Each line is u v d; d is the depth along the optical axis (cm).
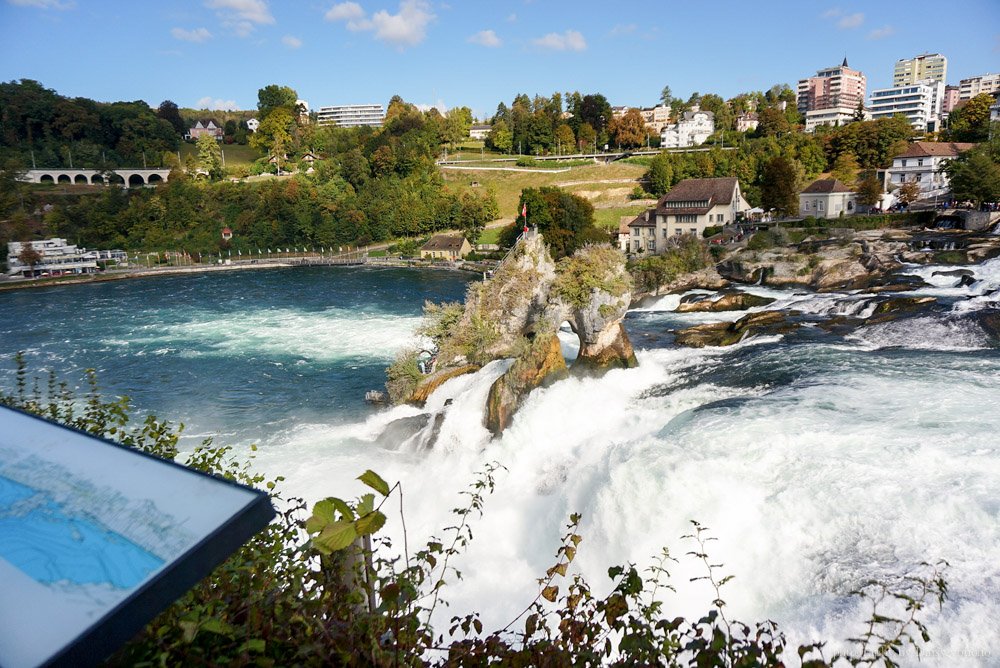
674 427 2433
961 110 12888
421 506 2555
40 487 433
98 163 15788
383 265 11769
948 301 3762
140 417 3566
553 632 1716
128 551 357
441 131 17350
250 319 6519
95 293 8856
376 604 661
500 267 3988
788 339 3716
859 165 11881
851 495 1719
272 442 3166
